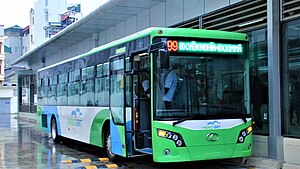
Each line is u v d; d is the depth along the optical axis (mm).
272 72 10570
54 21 70438
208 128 8930
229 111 9219
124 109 10266
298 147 9875
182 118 8820
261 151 10984
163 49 8508
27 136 21188
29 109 38531
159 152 8789
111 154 11484
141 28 17844
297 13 10336
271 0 10680
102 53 12141
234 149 9172
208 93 9094
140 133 9867
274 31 10664
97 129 12344
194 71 9055
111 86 11180
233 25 12648
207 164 10773
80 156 13008
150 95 9141
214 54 9250
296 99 10352
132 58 10000
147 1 15914
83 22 19438
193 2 14492
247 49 9641
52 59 31312
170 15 15766
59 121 16500
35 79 36750
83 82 13703
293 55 10477
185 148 8750
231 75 9359
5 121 37062
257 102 11578
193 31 9133
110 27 20719
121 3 16109
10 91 54938
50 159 12438
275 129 10445
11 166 11203
